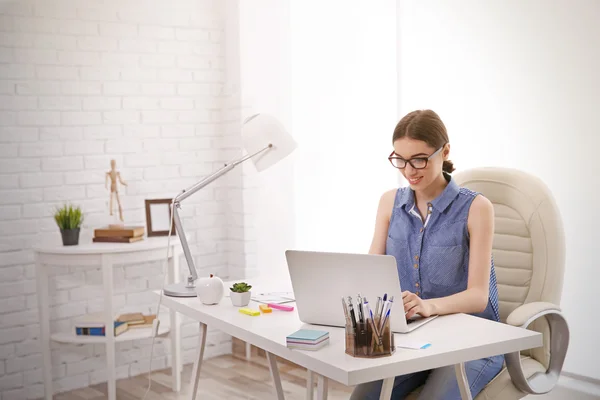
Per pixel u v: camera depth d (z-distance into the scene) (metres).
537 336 1.93
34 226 3.77
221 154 4.36
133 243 3.62
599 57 3.23
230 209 4.35
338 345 1.86
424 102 3.92
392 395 2.26
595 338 3.33
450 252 2.34
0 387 3.71
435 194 2.40
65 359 3.87
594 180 3.29
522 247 2.52
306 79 4.36
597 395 3.30
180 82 4.18
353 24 4.20
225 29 4.29
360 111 4.21
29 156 3.74
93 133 3.92
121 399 3.66
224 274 4.41
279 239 4.38
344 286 1.99
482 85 3.67
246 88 4.20
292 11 4.37
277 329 2.03
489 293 2.36
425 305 2.08
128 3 3.99
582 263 3.36
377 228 2.58
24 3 3.70
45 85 3.77
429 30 3.88
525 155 3.53
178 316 3.78
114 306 4.00
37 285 3.57
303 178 4.40
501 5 3.57
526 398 3.38
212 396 3.64
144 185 4.09
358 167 4.24
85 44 3.87
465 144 3.77
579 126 3.32
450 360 1.79
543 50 3.43
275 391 2.61
